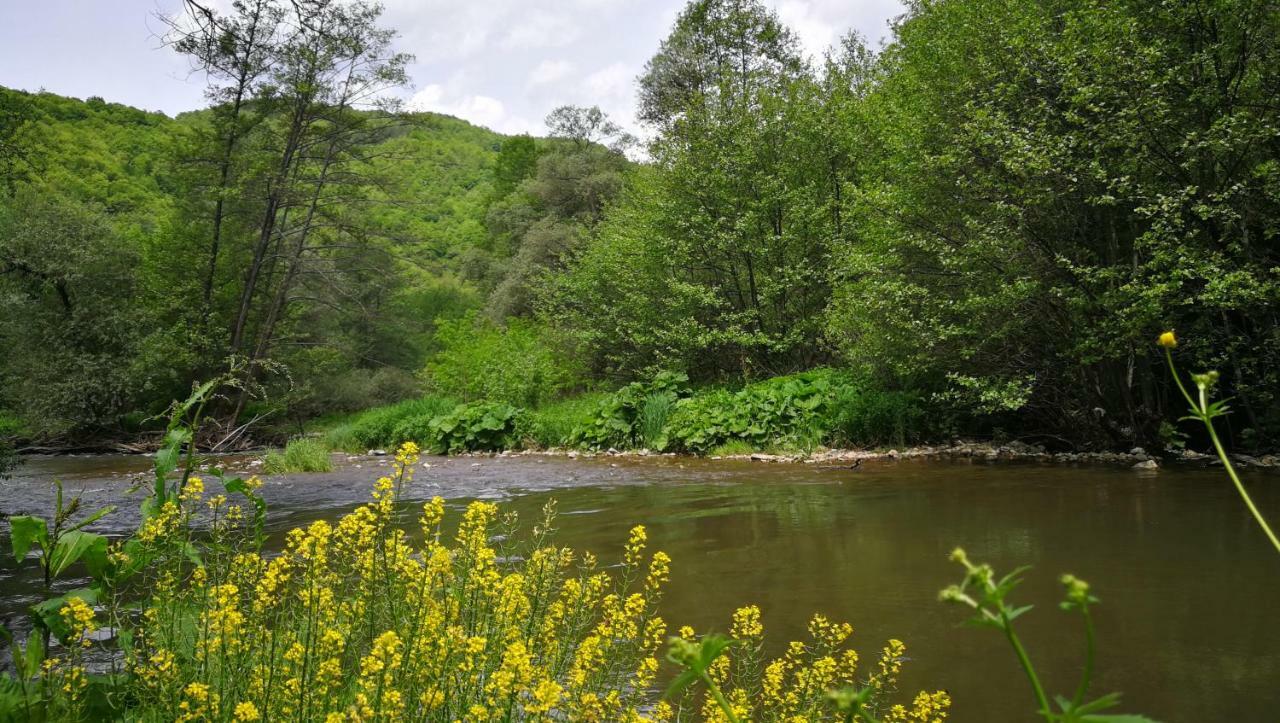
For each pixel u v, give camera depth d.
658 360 20.22
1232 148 9.40
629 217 22.64
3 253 21.75
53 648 3.56
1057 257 10.45
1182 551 5.47
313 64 24.16
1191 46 10.34
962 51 12.42
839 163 18.61
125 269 25.36
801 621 4.18
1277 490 7.92
